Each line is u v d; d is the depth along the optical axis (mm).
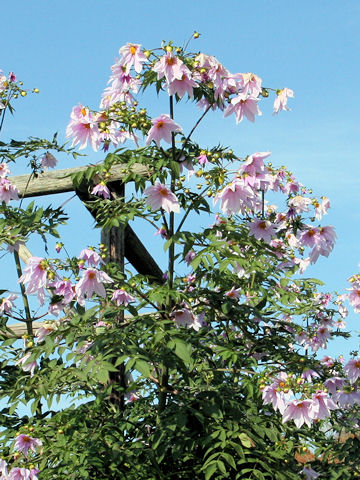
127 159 3621
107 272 3848
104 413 4184
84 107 3564
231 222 4238
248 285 4168
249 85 3475
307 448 4180
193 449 3896
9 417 4539
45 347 3504
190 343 3564
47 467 3916
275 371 3771
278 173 5254
